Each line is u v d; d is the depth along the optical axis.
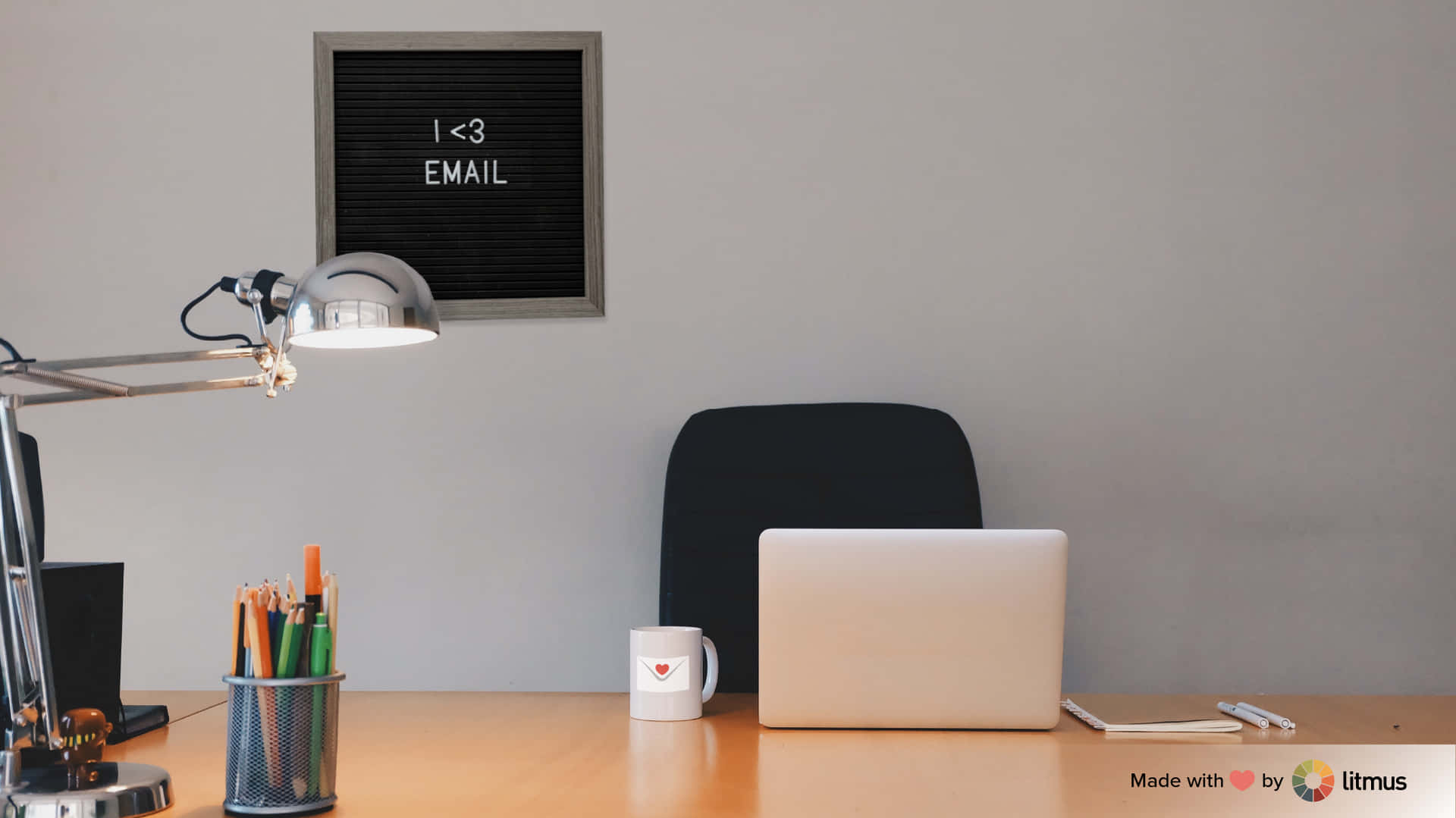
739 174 2.38
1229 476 2.38
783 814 0.96
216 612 2.33
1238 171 2.40
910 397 2.38
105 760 1.16
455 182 2.37
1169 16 2.41
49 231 2.35
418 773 1.11
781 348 2.38
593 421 2.37
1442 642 2.36
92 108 2.36
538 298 2.37
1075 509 2.37
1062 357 2.38
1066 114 2.40
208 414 2.34
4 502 0.98
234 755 0.98
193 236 2.36
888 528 2.07
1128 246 2.39
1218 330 2.39
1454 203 2.39
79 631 1.22
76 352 2.34
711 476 2.11
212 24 2.37
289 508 2.34
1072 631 2.36
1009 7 2.40
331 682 0.99
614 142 2.38
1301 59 2.40
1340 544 2.37
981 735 1.29
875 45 2.40
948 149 2.39
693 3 2.39
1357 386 2.38
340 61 2.37
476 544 2.36
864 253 2.38
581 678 2.35
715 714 1.43
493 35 2.36
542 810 0.97
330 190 2.35
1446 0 2.40
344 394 2.35
